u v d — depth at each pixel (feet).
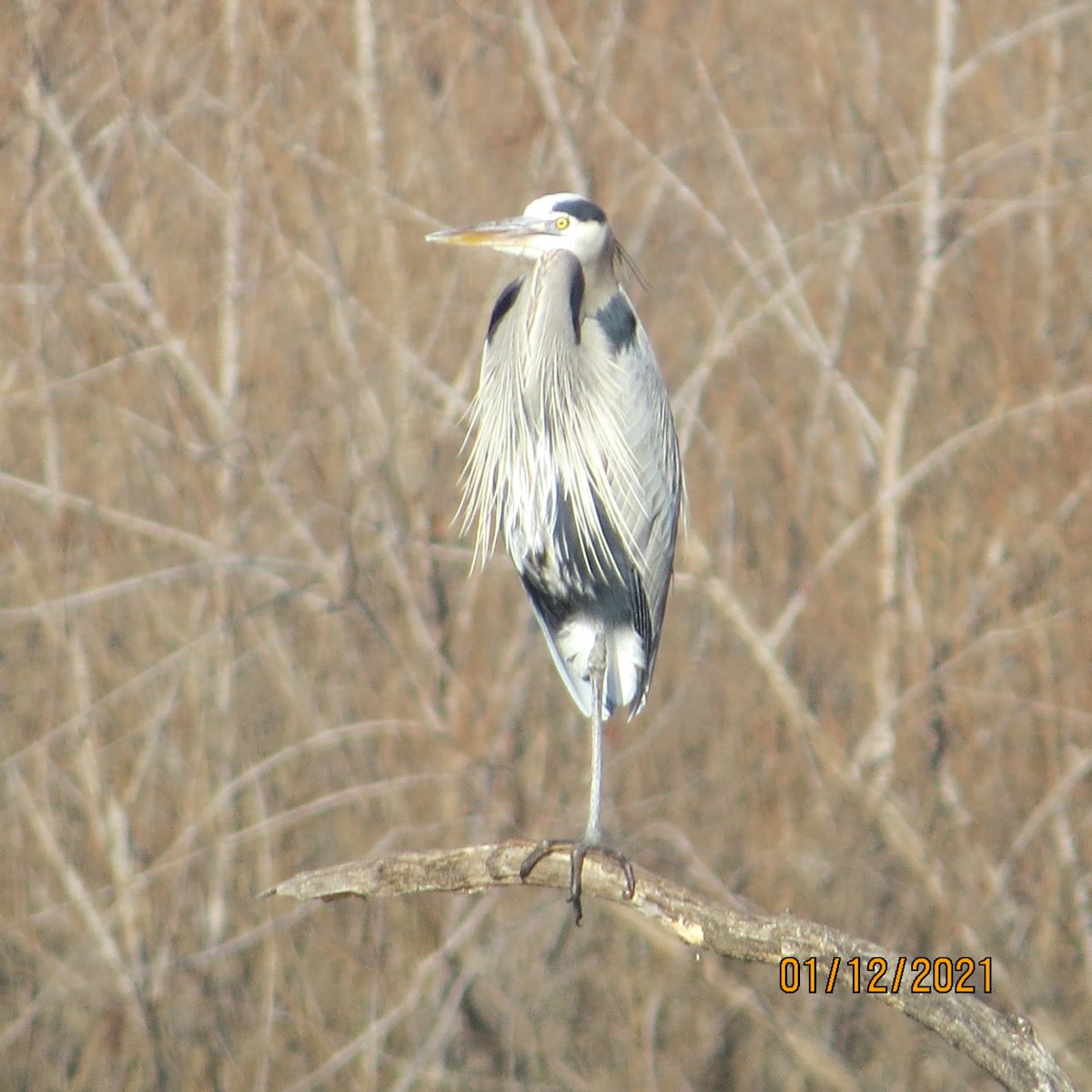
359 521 44.04
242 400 46.50
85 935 39.60
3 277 46.34
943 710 43.37
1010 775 43.21
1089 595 44.47
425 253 48.57
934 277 46.96
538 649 43.88
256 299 47.16
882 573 44.70
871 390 47.98
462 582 45.06
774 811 42.16
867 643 44.91
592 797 23.89
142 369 45.98
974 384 47.78
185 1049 38.50
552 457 24.41
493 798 41.86
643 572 25.38
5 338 46.01
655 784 42.91
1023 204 46.70
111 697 40.78
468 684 43.80
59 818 40.93
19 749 41.88
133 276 46.24
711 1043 39.01
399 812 41.70
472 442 45.55
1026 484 46.09
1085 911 40.98
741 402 47.80
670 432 26.21
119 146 48.67
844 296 47.88
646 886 20.12
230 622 41.88
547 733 43.37
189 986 39.19
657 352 48.29
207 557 43.27
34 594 43.04
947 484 46.32
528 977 39.86
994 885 41.24
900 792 42.55
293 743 42.19
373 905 40.01
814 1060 37.81
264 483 44.86
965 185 48.21
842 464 46.93
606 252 24.89
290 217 48.83
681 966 39.50
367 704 42.98
